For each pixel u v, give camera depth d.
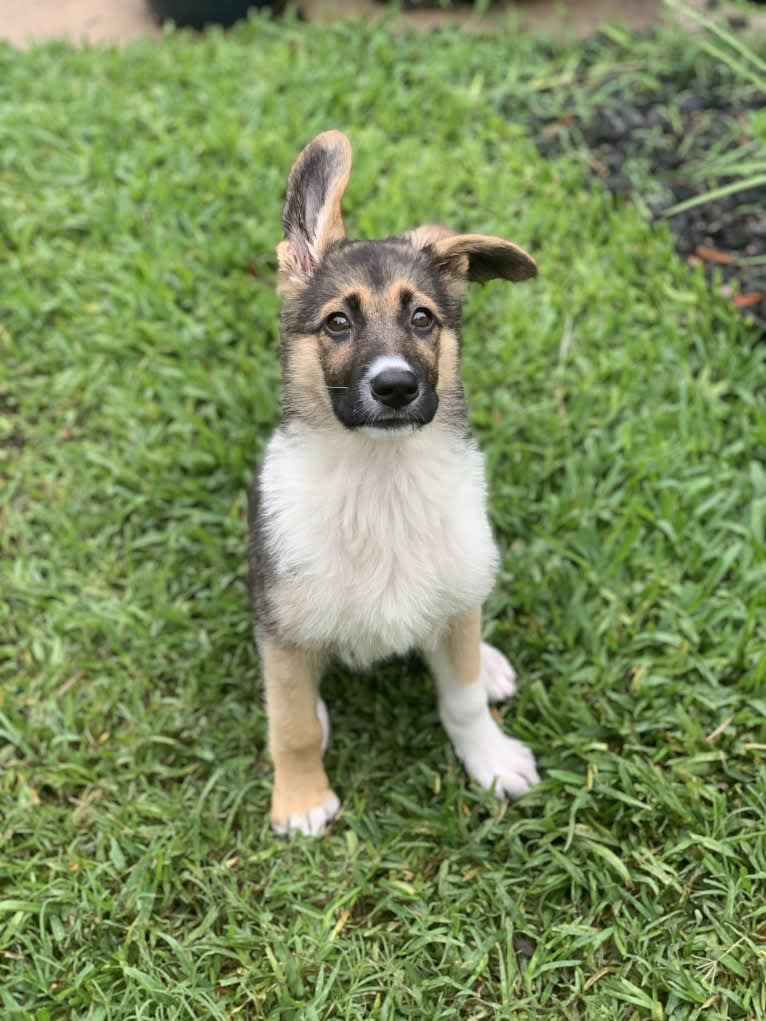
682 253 1.11
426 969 0.63
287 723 0.69
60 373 1.01
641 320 1.04
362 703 0.79
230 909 0.66
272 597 0.66
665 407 0.95
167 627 0.84
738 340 1.00
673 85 1.33
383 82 1.33
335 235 0.67
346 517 0.64
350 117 1.29
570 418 0.95
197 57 1.40
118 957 0.63
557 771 0.72
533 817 0.71
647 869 0.66
